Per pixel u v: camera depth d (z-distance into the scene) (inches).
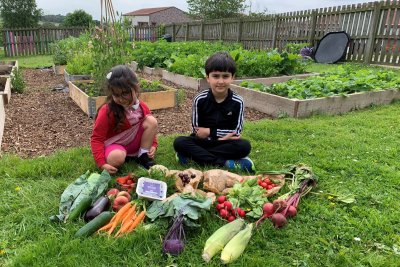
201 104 130.4
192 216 84.7
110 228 86.6
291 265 78.2
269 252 81.9
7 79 263.3
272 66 330.3
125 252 80.1
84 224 90.1
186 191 98.0
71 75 291.7
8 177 116.9
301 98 213.3
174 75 320.2
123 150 121.9
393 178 118.4
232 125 132.3
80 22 1098.7
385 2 399.9
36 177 118.7
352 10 443.5
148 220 92.2
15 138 163.0
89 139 162.7
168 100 222.1
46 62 526.3
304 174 112.1
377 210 100.1
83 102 205.8
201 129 131.1
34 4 1048.8
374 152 144.2
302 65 350.0
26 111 211.6
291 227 91.5
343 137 163.2
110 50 217.2
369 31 423.8
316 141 156.9
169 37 836.0
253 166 125.3
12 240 84.8
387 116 204.2
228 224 84.8
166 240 80.5
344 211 100.0
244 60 317.4
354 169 126.5
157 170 110.3
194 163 130.3
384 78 281.6
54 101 240.1
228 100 129.0
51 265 74.8
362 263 79.0
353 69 358.0
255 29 621.9
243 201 99.0
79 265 75.2
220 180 109.3
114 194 100.8
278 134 166.9
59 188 109.7
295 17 534.3
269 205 93.3
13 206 99.0
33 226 89.5
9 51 690.2
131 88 116.0
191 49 463.5
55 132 172.4
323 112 212.2
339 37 460.8
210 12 1332.4
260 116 216.4
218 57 122.3
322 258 80.5
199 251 81.0
